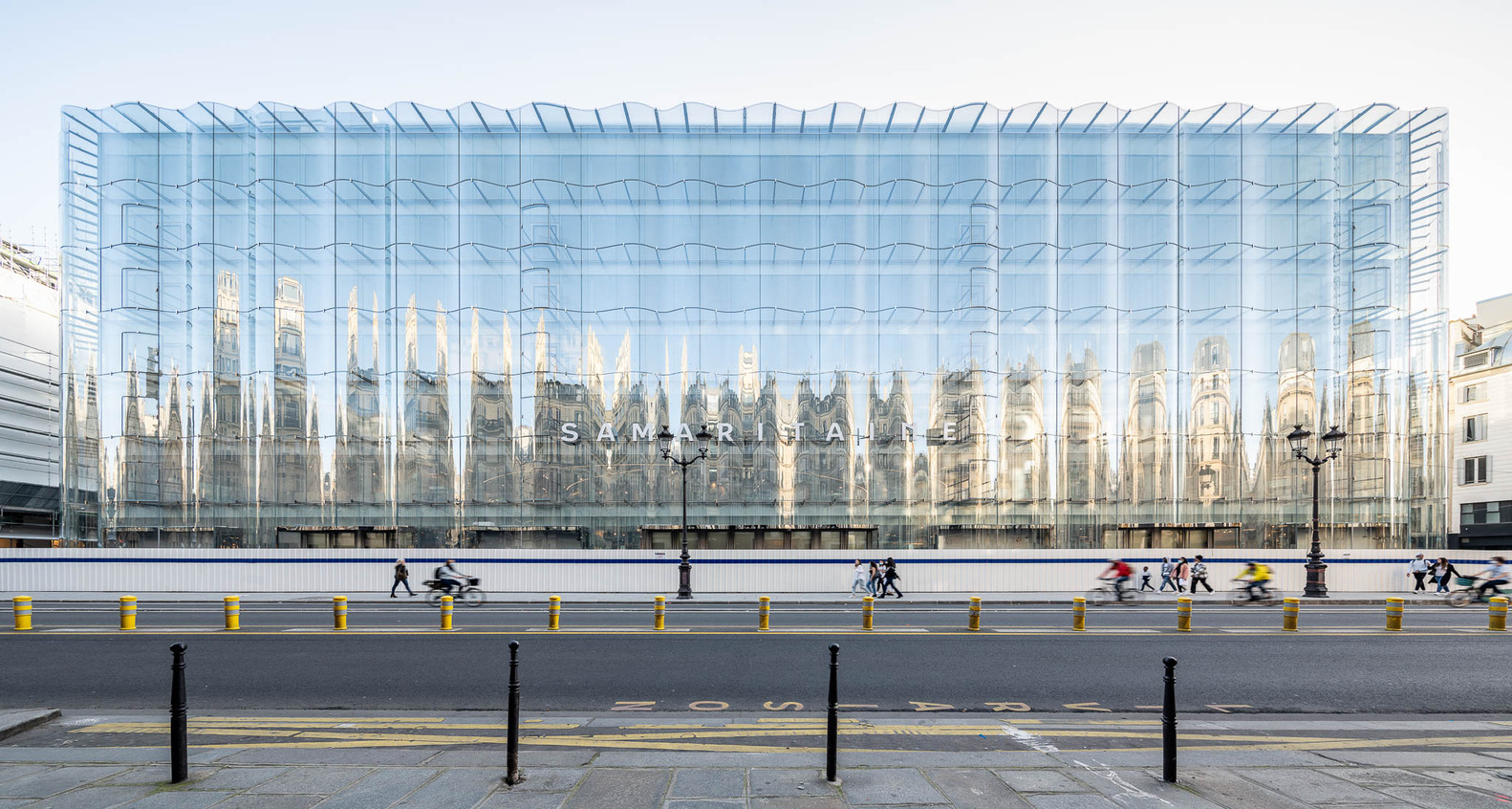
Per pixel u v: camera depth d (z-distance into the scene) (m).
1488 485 44.69
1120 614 20.34
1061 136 32.16
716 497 30.33
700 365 31.17
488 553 27.86
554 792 5.85
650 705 9.48
